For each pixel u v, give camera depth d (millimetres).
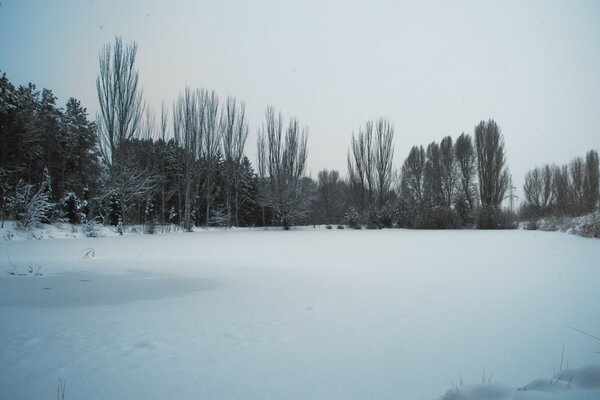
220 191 34219
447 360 2840
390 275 6883
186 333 3412
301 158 33344
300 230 29828
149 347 3035
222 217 32031
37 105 22109
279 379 2467
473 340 3301
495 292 5355
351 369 2650
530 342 3254
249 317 3994
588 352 3016
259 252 11367
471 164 37969
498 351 3035
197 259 9352
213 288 5613
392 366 2713
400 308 4438
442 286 5812
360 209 36000
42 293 5145
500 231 25797
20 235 16188
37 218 17547
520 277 6664
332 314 4145
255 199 38188
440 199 36219
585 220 19078
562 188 34938
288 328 3607
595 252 10922
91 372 2535
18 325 3613
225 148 32250
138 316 3990
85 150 25094
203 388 2318
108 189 22562
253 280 6332
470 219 31953
